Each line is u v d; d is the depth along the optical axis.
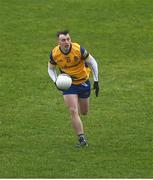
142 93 50.06
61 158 37.47
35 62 57.69
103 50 60.75
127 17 68.62
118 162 36.72
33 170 35.81
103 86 51.78
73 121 38.94
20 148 39.31
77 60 38.44
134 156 37.59
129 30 65.44
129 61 57.84
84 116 45.16
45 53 60.00
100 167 36.09
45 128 42.97
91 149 38.78
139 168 35.91
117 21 67.75
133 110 46.34
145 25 66.56
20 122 44.16
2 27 66.25
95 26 66.69
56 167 36.19
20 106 47.56
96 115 45.41
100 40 63.25
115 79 53.44
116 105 47.50
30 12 70.00
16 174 35.31
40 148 39.25
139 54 59.53
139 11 70.00
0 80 53.22
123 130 42.31
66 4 72.06
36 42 62.72
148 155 37.75
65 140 40.62
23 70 55.69
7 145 39.81
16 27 66.31
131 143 39.81
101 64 57.22
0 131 42.38
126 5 71.50
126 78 53.62
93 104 47.69
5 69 55.91
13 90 51.00
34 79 53.50
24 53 59.84
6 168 36.12
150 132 41.81
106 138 40.84
